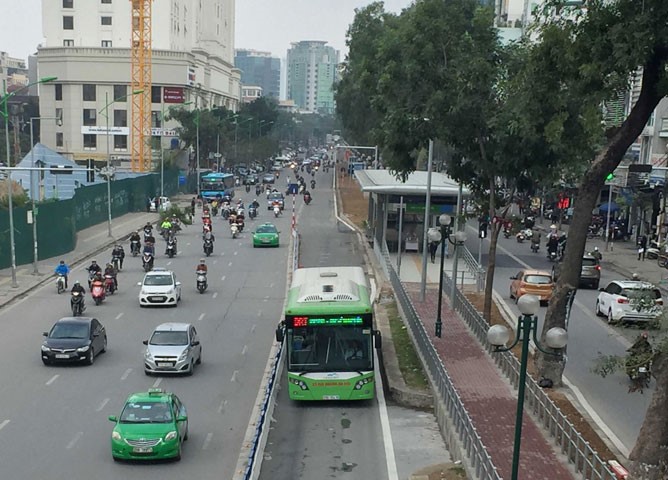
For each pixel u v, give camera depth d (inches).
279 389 962.7
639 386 695.1
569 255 884.0
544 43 788.6
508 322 1288.1
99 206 2837.1
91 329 1077.1
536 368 926.4
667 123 2155.5
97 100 4611.2
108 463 704.4
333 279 984.3
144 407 732.7
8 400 892.0
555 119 828.6
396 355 1082.7
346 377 882.1
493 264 1154.7
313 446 763.4
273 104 6702.8
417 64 1111.0
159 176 3671.3
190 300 1530.5
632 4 729.0
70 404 880.3
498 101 1087.6
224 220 3061.0
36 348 1139.3
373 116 3221.0
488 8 1123.9
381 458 731.4
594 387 927.7
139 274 1824.6
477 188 1216.2
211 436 783.1
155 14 4793.3
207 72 5403.5
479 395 853.8
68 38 4751.5
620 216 2605.8
